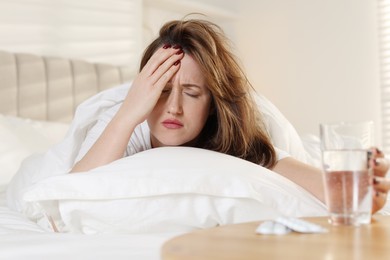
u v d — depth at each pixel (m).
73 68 2.69
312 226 0.70
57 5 2.76
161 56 1.21
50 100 2.58
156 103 1.23
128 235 0.97
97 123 1.39
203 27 1.30
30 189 1.03
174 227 1.05
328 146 0.79
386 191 0.91
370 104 3.29
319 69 3.47
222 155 1.11
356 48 3.34
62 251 0.83
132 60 3.08
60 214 1.08
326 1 3.45
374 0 3.29
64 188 1.02
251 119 1.34
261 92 3.69
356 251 0.58
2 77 2.42
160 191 1.00
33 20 2.66
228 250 0.58
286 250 0.58
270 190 1.03
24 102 2.48
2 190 1.86
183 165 1.04
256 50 3.71
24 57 2.52
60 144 1.39
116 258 0.78
